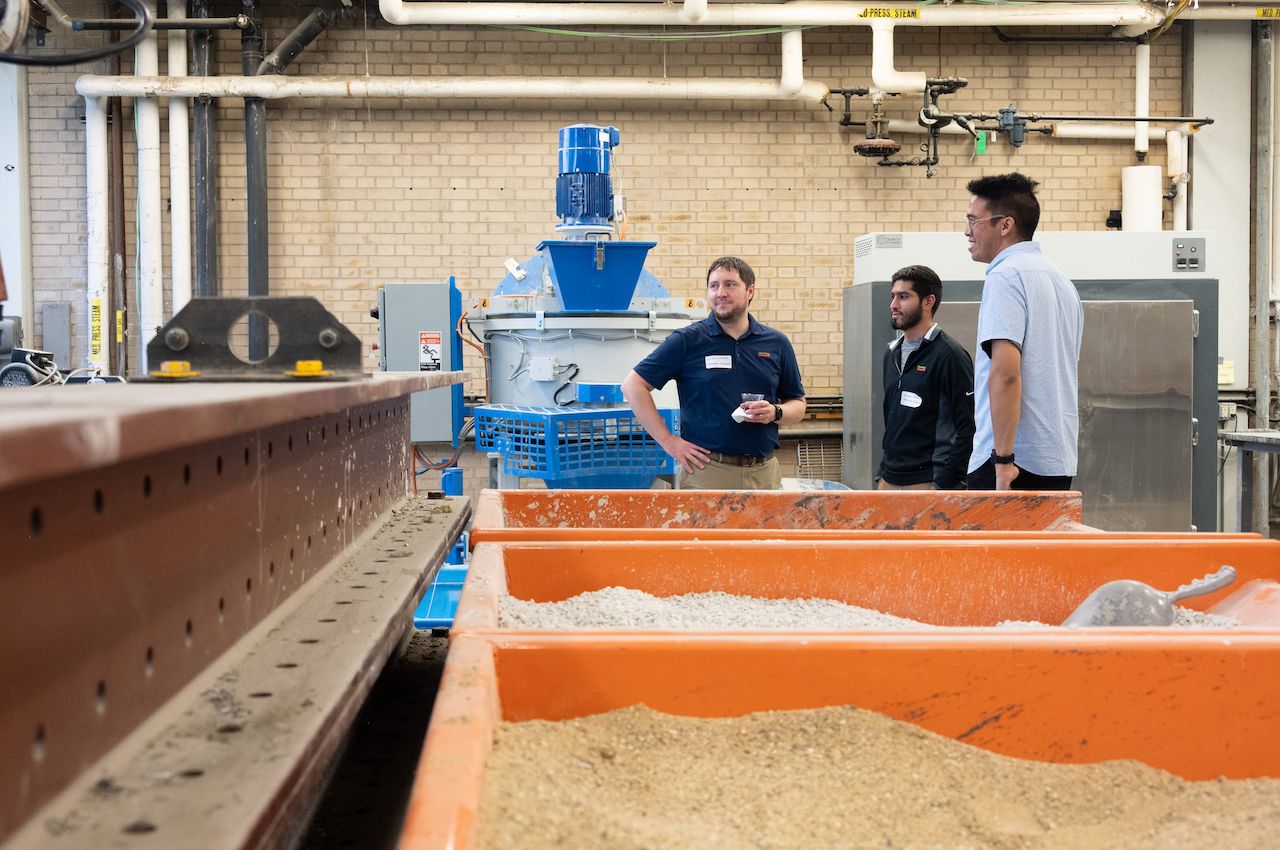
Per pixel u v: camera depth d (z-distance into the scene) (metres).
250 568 1.03
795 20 6.77
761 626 1.52
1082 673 1.04
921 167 7.47
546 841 0.73
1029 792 0.96
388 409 1.96
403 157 7.26
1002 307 2.96
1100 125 7.41
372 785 1.18
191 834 0.58
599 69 7.30
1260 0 7.02
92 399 0.69
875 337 5.86
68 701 0.64
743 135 7.39
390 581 1.30
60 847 0.57
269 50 7.18
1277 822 0.91
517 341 4.94
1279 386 7.34
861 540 1.79
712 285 3.69
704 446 3.75
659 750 0.96
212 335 1.32
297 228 7.24
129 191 7.16
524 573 1.66
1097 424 5.75
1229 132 7.46
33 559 0.60
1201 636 1.06
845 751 0.97
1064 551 1.74
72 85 7.07
